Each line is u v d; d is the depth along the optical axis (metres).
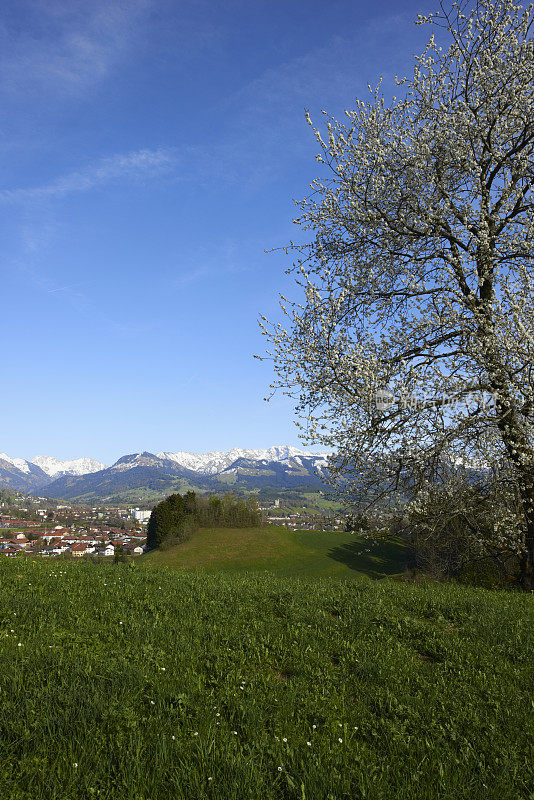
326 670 6.56
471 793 4.38
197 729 4.94
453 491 14.12
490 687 6.31
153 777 4.24
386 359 14.90
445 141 15.54
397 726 5.34
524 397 13.47
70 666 5.88
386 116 16.05
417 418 13.87
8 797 3.90
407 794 4.30
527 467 13.82
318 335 14.57
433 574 21.70
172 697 5.44
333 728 5.16
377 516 14.60
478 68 15.38
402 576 23.80
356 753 4.82
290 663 6.70
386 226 15.59
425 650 7.65
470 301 14.29
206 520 86.94
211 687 5.86
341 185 16.02
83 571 11.78
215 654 6.68
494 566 18.86
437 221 15.03
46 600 8.37
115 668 5.86
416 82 15.95
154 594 9.48
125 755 4.43
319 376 14.45
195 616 8.16
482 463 14.24
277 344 14.72
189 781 4.20
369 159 15.82
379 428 14.12
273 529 85.62
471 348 13.67
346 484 14.73
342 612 9.16
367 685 6.21
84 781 4.12
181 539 79.06
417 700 5.88
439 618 9.08
